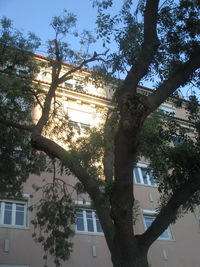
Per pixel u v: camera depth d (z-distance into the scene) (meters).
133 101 6.84
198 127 11.34
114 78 11.72
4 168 12.56
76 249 15.59
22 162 13.18
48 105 10.97
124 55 10.84
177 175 9.93
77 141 11.91
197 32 10.80
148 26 9.16
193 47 10.66
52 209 11.59
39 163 13.45
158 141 11.02
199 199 11.80
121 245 7.09
